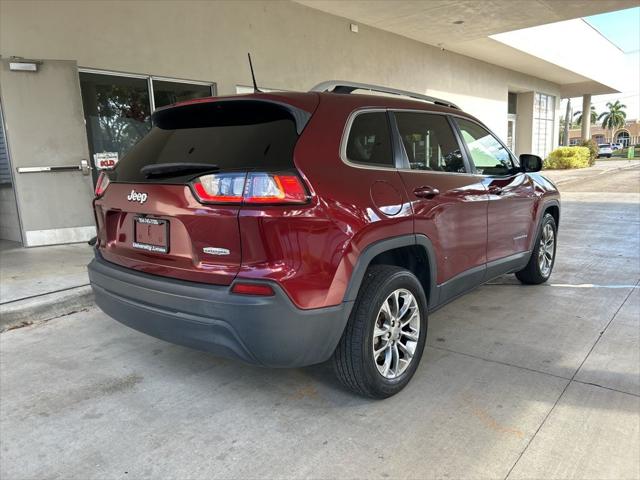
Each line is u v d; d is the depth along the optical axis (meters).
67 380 3.32
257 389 3.15
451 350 3.66
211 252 2.51
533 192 4.73
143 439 2.63
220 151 2.71
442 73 16.36
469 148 3.96
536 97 25.88
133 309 2.84
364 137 2.99
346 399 3.01
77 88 6.83
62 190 6.93
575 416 2.75
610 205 11.81
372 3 10.80
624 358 3.47
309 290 2.48
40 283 5.05
